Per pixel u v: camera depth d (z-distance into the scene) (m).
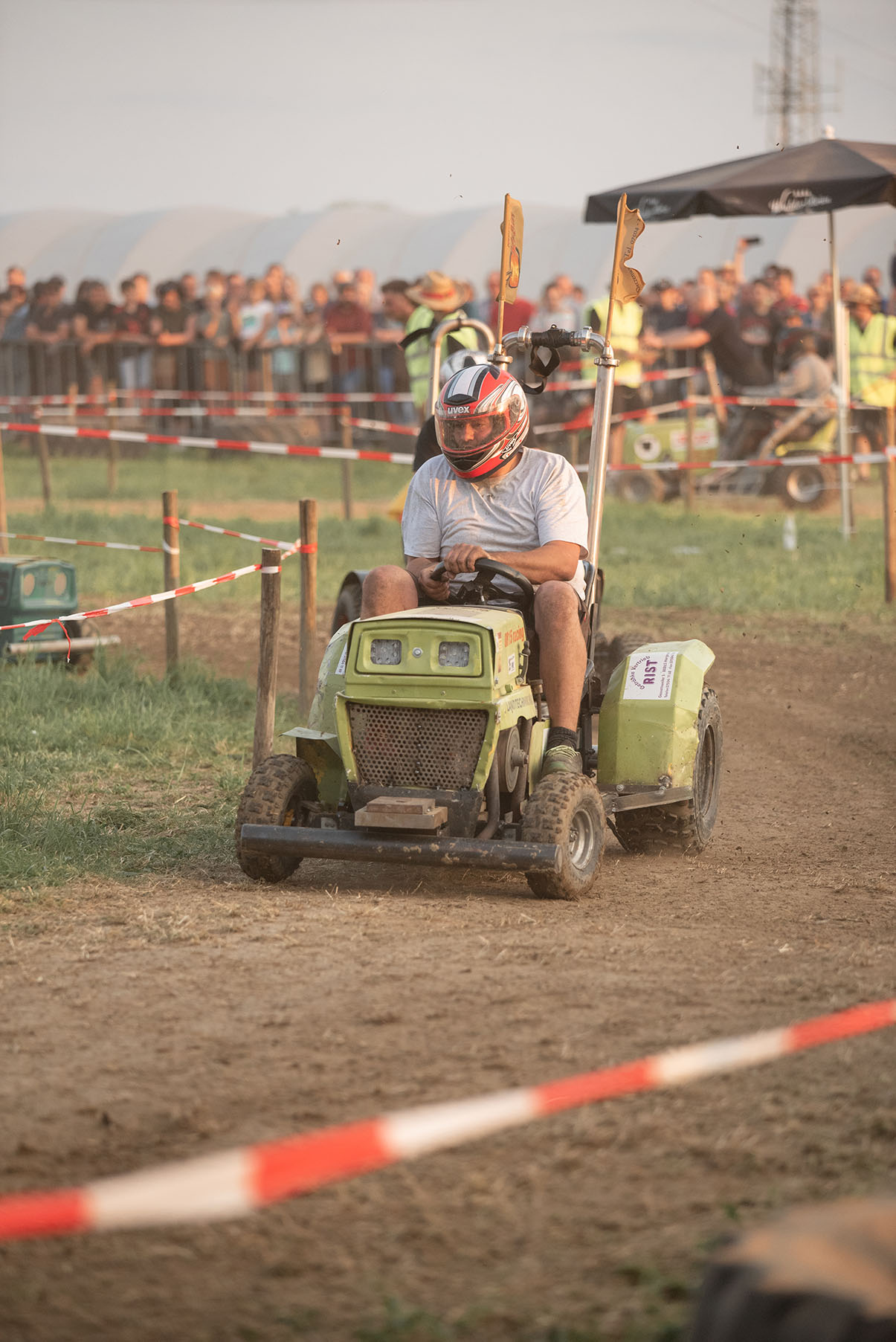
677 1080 9.51
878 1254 5.36
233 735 23.50
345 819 15.80
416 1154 9.28
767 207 39.75
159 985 12.57
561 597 16.02
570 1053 10.87
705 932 14.31
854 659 31.02
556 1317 7.50
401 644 15.35
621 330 58.53
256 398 72.62
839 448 47.94
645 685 17.31
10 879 15.87
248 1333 7.41
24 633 27.30
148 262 96.88
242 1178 6.30
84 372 80.94
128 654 29.14
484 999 12.16
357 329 75.75
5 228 99.81
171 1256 8.14
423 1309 7.60
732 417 59.22
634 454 59.56
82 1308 7.65
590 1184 8.89
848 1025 9.19
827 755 23.92
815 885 16.45
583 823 15.67
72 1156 9.26
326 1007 11.96
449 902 15.41
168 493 26.50
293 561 42.19
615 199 41.47
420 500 17.39
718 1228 8.32
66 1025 11.61
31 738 22.53
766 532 49.88
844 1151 9.23
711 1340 5.43
